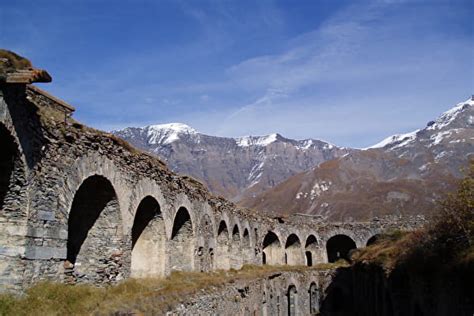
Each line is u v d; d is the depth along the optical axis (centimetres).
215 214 2914
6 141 1127
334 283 4641
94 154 1499
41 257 1217
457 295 1461
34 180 1204
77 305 1209
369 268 3138
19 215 1170
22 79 1065
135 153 1855
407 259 2062
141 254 2048
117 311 1191
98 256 1638
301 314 4238
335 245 5950
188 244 2461
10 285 1137
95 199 1642
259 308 3008
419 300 1920
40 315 1079
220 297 2109
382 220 5575
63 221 1320
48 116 1325
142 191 1853
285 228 4769
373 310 3216
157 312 1354
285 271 4031
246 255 3672
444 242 1755
